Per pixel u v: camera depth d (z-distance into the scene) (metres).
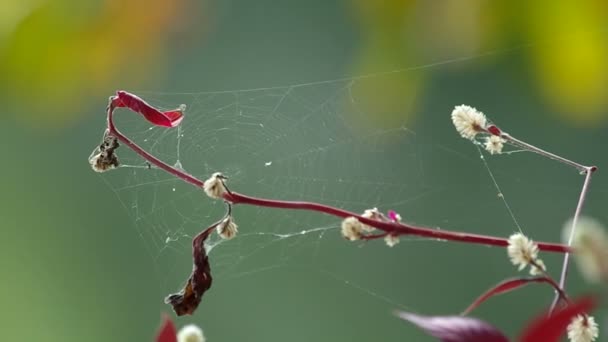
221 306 2.47
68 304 2.53
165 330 0.88
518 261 0.94
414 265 2.34
